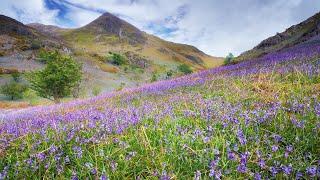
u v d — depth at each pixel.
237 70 15.71
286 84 8.10
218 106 6.07
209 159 3.67
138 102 10.16
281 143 4.18
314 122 4.59
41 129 6.16
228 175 3.41
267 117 4.89
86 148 4.66
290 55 16.69
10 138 5.58
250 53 47.94
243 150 4.00
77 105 13.96
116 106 9.88
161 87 14.35
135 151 4.18
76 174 3.73
